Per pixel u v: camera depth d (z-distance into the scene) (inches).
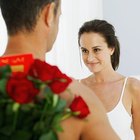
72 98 26.7
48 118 25.1
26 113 25.0
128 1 105.9
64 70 102.0
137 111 78.3
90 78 83.5
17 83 24.6
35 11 28.2
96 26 75.2
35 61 26.3
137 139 77.2
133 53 106.1
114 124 77.1
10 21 28.5
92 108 27.0
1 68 26.0
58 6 29.7
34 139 25.1
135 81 80.5
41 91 25.4
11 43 28.8
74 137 26.2
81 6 104.1
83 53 77.5
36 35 28.7
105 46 75.9
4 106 25.1
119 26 106.6
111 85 79.9
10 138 25.0
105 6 107.0
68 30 102.7
